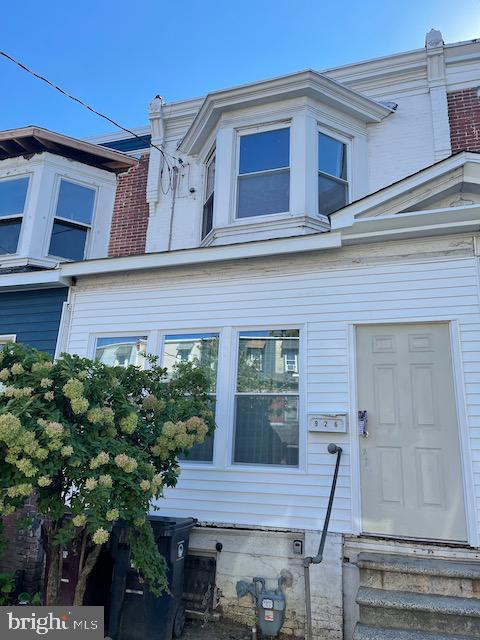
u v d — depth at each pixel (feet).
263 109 23.06
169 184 26.99
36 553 17.51
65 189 27.04
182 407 13.30
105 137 29.84
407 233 15.74
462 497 13.83
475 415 14.16
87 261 19.71
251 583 14.66
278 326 17.16
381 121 24.03
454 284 15.44
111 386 11.57
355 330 16.24
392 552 13.73
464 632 11.40
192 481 16.34
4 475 9.53
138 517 10.15
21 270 24.86
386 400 15.26
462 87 23.25
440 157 22.33
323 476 15.06
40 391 10.66
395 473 14.57
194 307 18.48
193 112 27.40
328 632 13.52
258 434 16.38
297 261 17.43
